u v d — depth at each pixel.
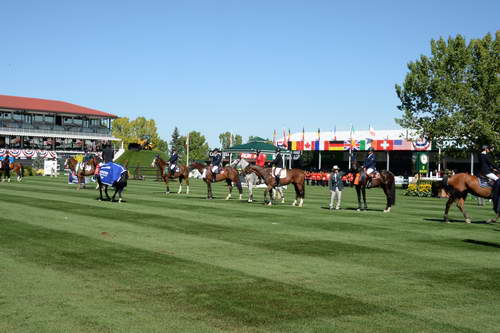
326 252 11.47
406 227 16.61
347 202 28.27
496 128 42.69
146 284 8.16
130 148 96.94
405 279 9.02
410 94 46.66
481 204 30.53
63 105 105.38
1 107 91.81
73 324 6.16
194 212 19.06
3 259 9.77
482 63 43.50
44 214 17.16
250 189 25.53
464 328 6.41
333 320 6.58
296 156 71.31
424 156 45.34
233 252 11.13
